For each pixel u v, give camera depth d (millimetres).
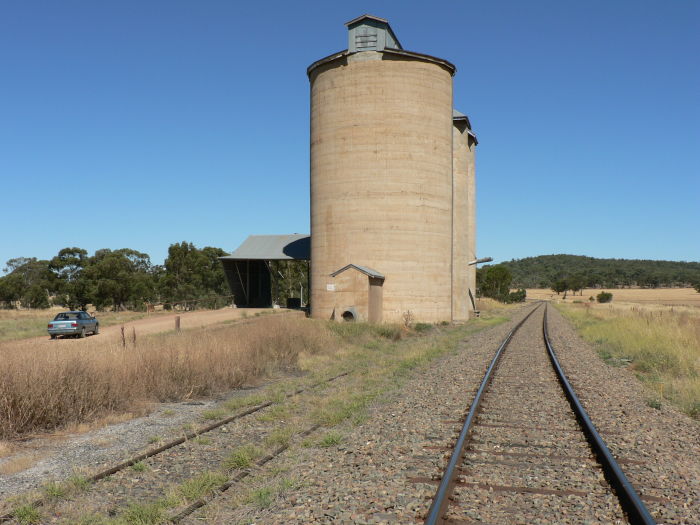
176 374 13883
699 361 17625
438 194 38688
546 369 17312
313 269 39938
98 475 7473
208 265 86125
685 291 198625
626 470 7402
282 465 7969
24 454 8750
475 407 10969
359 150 37438
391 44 39500
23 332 34688
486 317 55625
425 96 38094
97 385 11555
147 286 80562
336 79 38250
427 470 7254
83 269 79625
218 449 8898
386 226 37031
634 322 31531
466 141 52094
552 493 6473
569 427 9719
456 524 5609
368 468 7461
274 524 5801
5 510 6391
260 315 44594
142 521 6094
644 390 14023
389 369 17453
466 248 51438
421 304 37594
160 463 8180
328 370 17578
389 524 5641
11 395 9984
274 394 13383
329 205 38469
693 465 7789
